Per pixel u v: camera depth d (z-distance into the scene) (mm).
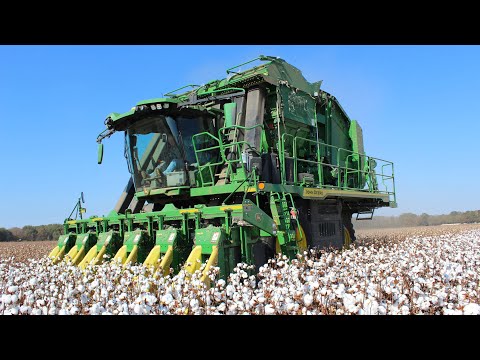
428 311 3865
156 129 8945
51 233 53812
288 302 3830
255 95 9188
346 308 3643
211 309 3965
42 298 4836
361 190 12445
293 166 9305
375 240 15219
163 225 8406
